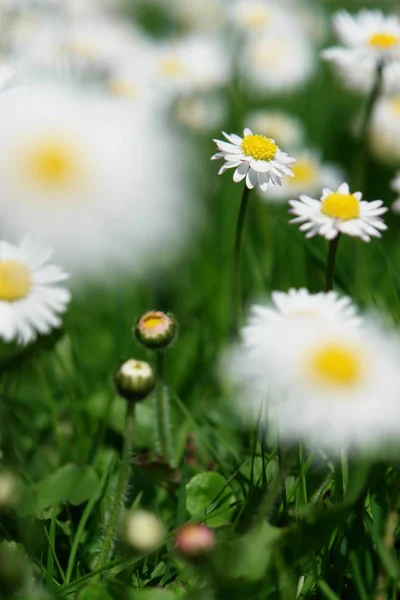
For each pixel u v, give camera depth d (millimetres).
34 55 728
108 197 499
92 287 646
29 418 597
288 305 488
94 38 771
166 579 518
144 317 548
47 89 523
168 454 566
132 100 695
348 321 484
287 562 492
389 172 849
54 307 504
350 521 516
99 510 542
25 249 506
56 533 535
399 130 798
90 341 641
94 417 588
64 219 495
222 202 727
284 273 654
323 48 1105
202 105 821
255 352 475
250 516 519
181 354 638
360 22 644
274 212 692
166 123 733
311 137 927
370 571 504
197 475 545
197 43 811
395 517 499
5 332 500
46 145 499
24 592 504
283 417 467
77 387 607
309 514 488
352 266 656
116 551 529
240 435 586
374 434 462
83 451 574
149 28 1205
